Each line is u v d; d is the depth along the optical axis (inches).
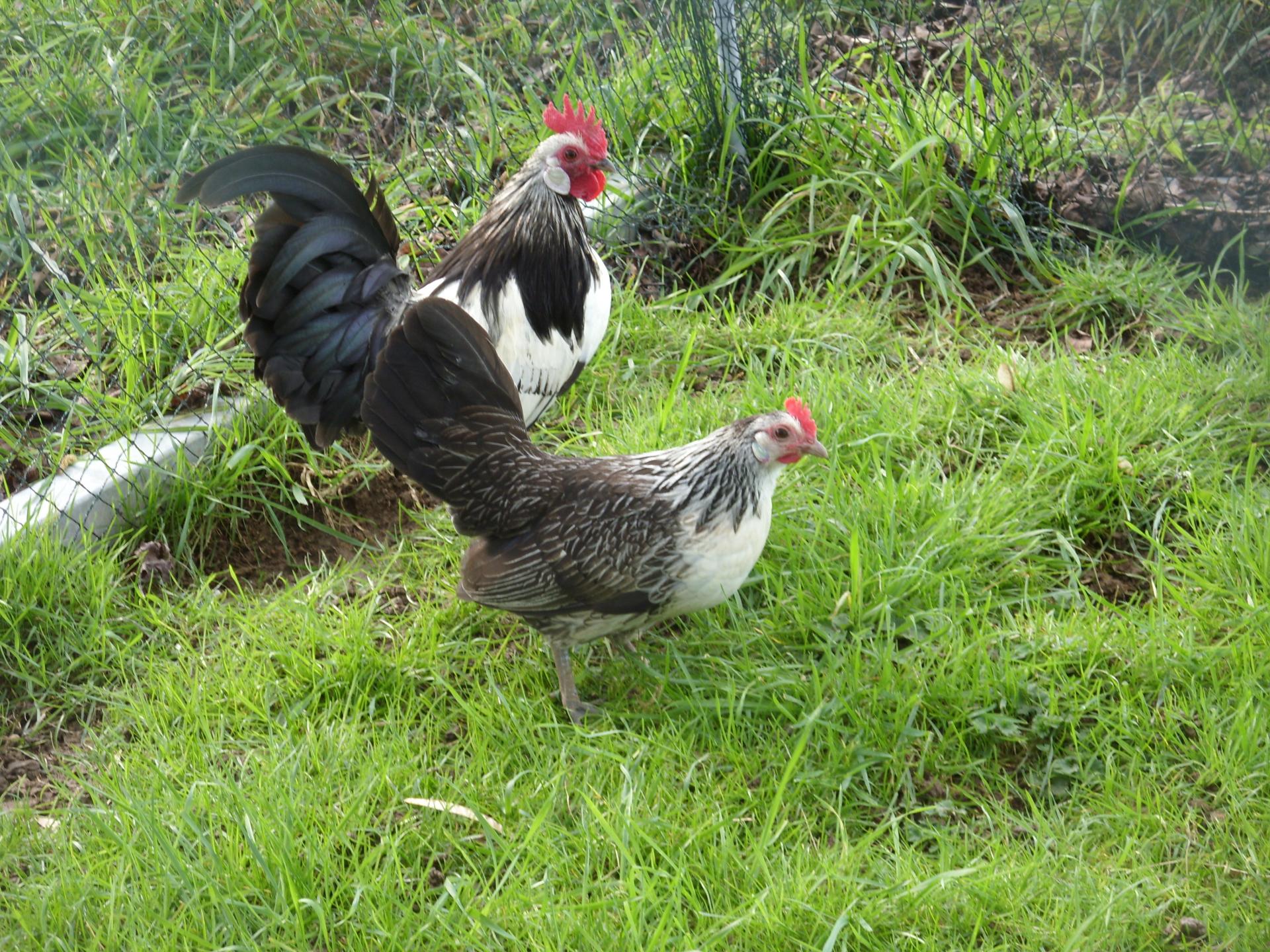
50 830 106.2
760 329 122.4
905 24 137.8
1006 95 128.2
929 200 125.8
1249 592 109.6
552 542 107.3
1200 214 125.5
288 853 103.4
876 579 110.7
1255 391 116.3
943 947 101.8
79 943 103.0
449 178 130.0
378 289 113.0
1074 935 101.3
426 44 135.6
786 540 112.6
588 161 114.4
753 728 107.8
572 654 111.5
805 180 128.3
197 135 130.2
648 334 123.0
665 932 101.3
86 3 132.6
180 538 116.5
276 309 112.3
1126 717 106.5
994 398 117.5
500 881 103.7
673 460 107.7
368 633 111.7
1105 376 117.7
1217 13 130.6
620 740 107.8
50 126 130.1
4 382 120.1
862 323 122.2
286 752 107.7
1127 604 110.3
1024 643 109.0
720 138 128.7
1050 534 113.2
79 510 115.7
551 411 120.5
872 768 106.6
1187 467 114.0
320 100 134.2
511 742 107.8
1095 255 125.0
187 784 107.0
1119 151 128.3
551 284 114.9
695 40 127.8
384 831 105.3
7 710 111.2
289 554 116.8
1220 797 104.8
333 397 113.5
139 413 119.1
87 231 125.2
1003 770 106.8
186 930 102.6
